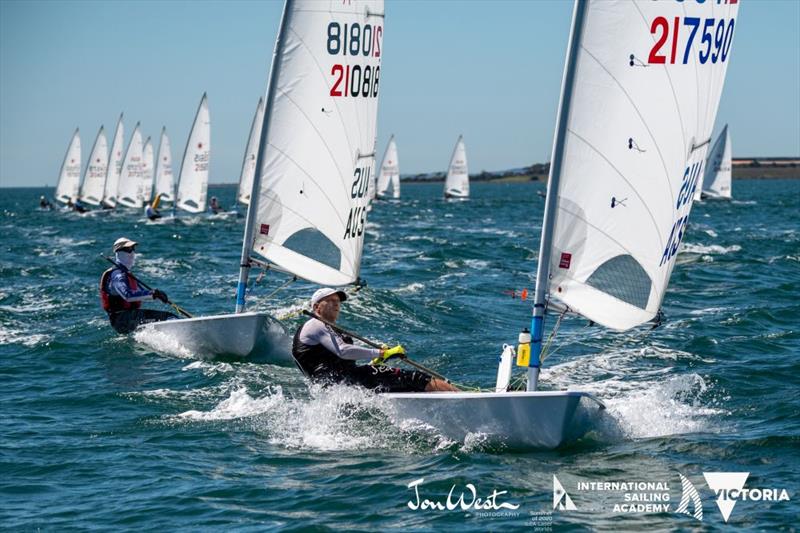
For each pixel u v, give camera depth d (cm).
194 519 2631
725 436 3403
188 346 5019
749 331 5678
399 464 3116
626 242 3212
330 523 2583
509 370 3472
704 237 13775
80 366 4803
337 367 3675
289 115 5094
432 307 6669
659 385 4297
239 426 3609
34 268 9450
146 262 10244
